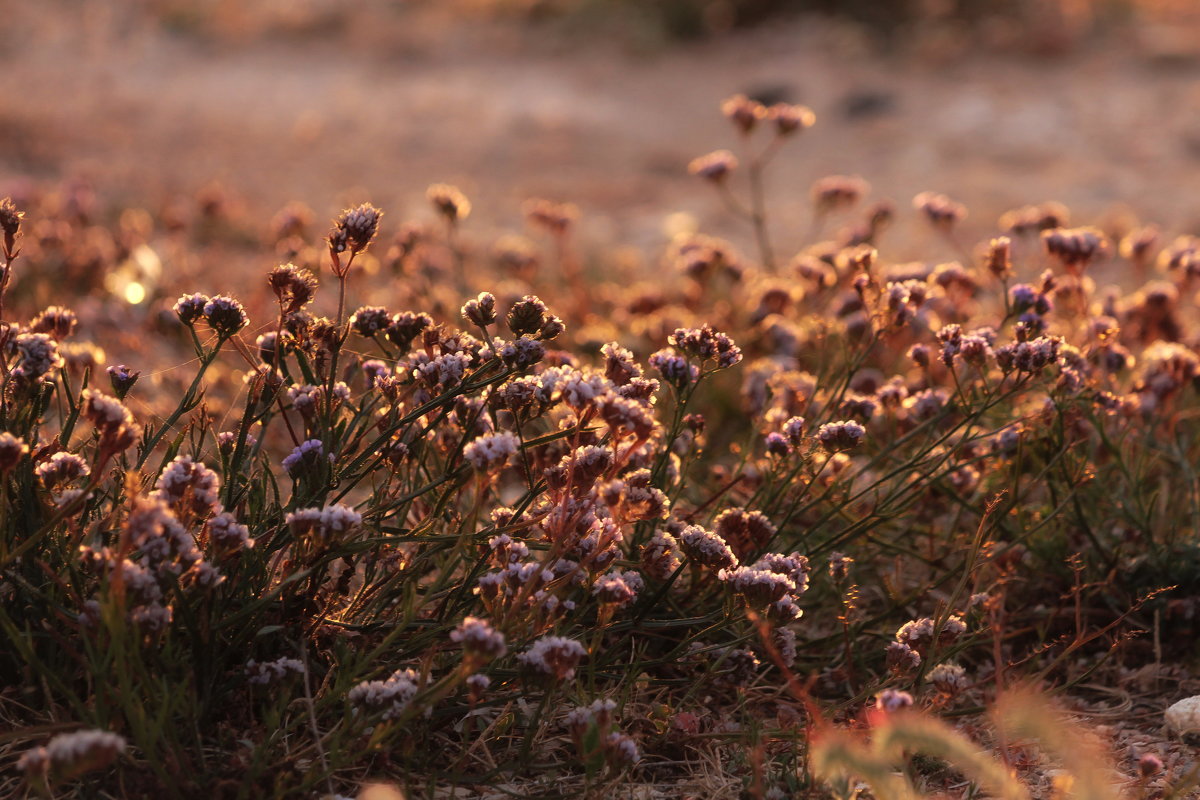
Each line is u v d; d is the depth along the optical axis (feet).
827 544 15.98
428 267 27.37
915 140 60.85
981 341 15.78
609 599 12.75
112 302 28.76
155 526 10.93
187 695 12.04
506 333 23.68
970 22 77.77
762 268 38.99
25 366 12.93
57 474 12.65
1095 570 17.16
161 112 65.46
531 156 59.62
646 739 13.70
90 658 11.51
